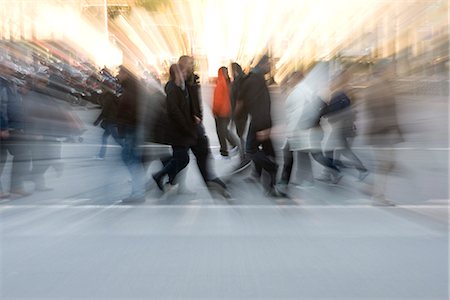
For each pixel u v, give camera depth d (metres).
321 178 8.16
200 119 6.86
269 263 4.44
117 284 3.98
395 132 6.60
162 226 5.68
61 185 8.12
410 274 4.16
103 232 5.45
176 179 7.23
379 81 6.55
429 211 6.30
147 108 6.68
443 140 11.63
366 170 7.63
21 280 4.07
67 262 4.49
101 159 9.48
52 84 8.16
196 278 4.10
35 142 7.63
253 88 6.61
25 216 6.18
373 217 6.03
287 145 7.13
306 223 5.78
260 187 7.62
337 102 7.47
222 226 5.67
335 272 4.21
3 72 7.07
